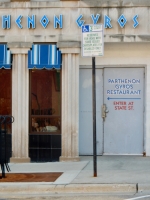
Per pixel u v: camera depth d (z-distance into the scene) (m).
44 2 12.34
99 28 10.08
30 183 9.77
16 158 12.46
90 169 11.34
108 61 13.10
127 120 13.23
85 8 12.33
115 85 13.26
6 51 12.34
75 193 9.40
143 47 12.98
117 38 12.24
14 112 12.50
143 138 13.20
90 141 13.30
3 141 10.96
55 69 12.70
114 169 11.30
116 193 9.30
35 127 12.74
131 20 12.24
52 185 9.54
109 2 12.23
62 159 12.45
